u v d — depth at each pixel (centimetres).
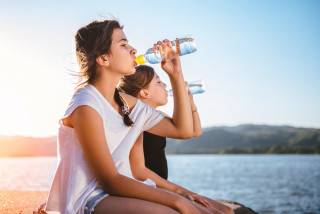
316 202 2416
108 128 174
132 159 224
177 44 209
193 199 208
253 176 5453
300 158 14425
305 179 4744
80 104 162
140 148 226
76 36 188
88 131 159
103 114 172
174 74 202
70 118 165
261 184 4053
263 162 11406
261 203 2414
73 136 166
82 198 157
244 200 2600
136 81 271
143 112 199
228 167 8606
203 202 204
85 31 184
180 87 203
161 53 204
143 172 222
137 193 158
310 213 1922
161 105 282
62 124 168
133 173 223
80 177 161
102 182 159
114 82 185
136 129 189
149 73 273
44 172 4884
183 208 157
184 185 4031
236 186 3847
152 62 215
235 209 333
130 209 151
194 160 14462
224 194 3083
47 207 164
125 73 184
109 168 159
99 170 158
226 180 4725
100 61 180
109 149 174
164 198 158
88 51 181
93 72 182
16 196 321
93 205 155
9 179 3297
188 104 205
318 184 3950
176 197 159
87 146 158
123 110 185
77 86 184
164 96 281
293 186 3756
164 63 200
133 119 193
